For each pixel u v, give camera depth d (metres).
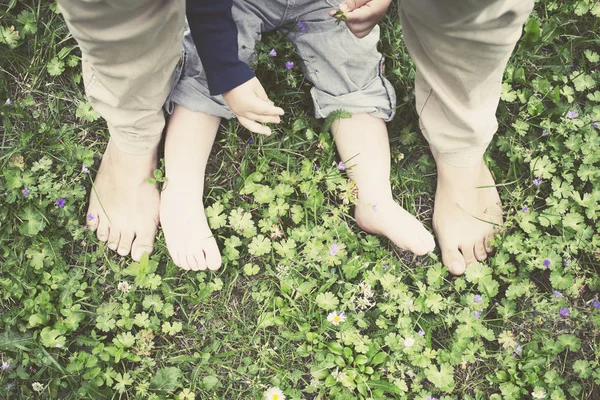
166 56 0.70
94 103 0.80
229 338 0.91
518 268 0.95
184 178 0.90
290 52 0.94
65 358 0.87
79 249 0.92
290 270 0.91
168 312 0.89
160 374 0.87
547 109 0.98
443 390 0.89
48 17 0.96
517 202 0.95
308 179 0.93
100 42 0.64
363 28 0.82
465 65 0.71
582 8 1.00
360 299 0.89
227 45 0.75
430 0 0.65
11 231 0.89
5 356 0.87
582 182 0.97
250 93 0.78
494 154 0.99
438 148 0.87
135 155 0.86
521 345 0.92
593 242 0.94
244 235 0.91
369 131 0.92
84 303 0.88
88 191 0.93
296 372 0.89
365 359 0.88
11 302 0.89
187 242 0.89
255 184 0.92
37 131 0.93
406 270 0.94
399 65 0.98
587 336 0.94
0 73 0.95
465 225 0.93
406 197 0.97
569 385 0.91
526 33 0.98
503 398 0.90
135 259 0.91
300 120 0.94
